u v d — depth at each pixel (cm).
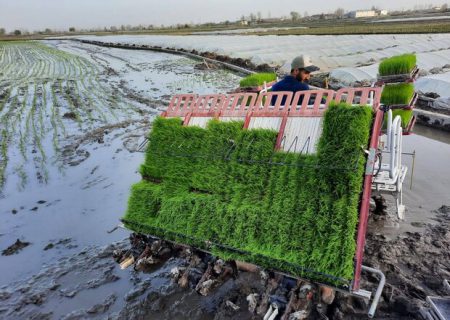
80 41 5716
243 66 2166
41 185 833
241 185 425
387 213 608
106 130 1202
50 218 689
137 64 2753
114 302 462
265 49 2550
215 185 442
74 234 631
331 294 383
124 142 1070
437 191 680
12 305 470
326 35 3372
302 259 365
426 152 885
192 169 466
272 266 380
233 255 402
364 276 451
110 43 4394
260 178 416
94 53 3825
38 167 935
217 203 432
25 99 1745
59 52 4138
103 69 2662
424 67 1689
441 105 1141
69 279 513
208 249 426
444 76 1312
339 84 1473
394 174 470
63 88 1997
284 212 389
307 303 367
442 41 2444
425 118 1104
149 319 427
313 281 361
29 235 636
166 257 464
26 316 450
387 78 671
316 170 379
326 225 363
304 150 407
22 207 737
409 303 401
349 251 345
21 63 3338
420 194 674
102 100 1655
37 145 1100
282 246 381
